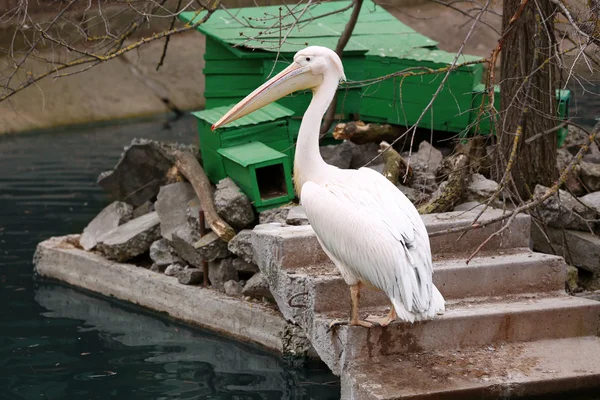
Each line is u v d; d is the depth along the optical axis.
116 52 6.66
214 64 9.09
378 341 5.44
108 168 13.05
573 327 5.79
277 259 6.19
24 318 7.74
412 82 8.52
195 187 8.16
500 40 6.26
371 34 9.63
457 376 5.18
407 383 5.08
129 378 6.39
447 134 9.03
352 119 9.20
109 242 8.46
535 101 7.01
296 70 5.56
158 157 9.47
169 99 18.77
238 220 7.55
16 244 9.51
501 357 5.46
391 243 5.05
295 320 6.10
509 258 6.21
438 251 6.32
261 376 6.43
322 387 6.22
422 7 20.75
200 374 6.47
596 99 12.60
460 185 6.98
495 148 6.52
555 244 7.23
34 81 6.68
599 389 5.20
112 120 17.72
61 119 17.05
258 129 8.17
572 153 8.99
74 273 8.73
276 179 7.95
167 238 8.17
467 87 8.21
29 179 12.37
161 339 7.26
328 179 5.50
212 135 8.16
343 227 5.18
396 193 5.38
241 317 7.19
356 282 5.36
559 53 5.88
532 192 7.46
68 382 6.33
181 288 7.75
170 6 13.16
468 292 6.01
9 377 6.43
